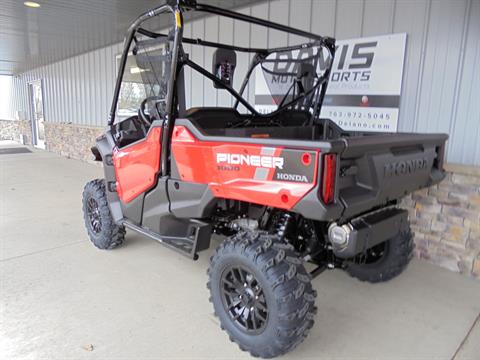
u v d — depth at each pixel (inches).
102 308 98.3
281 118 121.7
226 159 81.4
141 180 109.3
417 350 83.7
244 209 95.7
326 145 64.1
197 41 107.2
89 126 331.9
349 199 70.3
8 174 282.2
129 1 192.9
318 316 96.8
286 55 147.1
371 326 92.7
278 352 76.0
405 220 92.0
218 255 83.9
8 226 162.7
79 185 246.5
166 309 98.5
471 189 117.6
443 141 99.3
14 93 549.6
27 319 92.5
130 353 80.9
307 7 162.1
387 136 80.7
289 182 70.0
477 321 95.2
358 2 145.1
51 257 130.1
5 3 198.8
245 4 184.9
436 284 114.8
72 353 80.4
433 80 129.8
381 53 140.2
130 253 134.7
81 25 242.1
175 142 94.8
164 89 97.7
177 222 103.6
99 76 323.0
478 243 117.9
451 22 123.5
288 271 73.5
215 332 89.3
